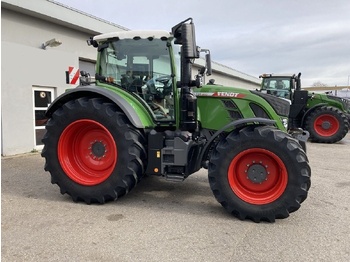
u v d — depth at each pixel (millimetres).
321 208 3885
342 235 3096
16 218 3457
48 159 4125
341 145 9875
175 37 3924
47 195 4305
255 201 3439
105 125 3895
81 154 4199
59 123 4098
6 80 6727
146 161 4012
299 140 4285
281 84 10758
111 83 4461
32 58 7328
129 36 4184
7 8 7055
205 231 3176
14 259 2596
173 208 3848
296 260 2619
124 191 3945
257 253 2732
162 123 4188
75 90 4105
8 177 5211
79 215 3578
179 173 3961
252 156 3523
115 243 2891
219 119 4207
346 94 19969
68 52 8391
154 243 2900
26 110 7207
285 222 3432
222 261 2600
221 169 3545
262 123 3656
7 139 6816
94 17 9164
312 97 10648
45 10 7590
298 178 3305
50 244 2857
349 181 5250
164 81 4191
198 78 3969
